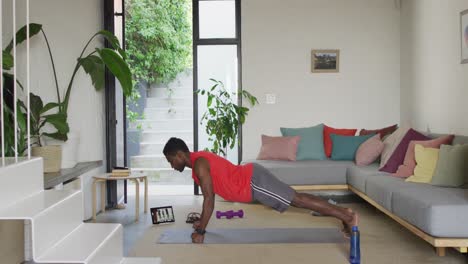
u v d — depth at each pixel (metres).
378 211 5.26
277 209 4.05
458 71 4.91
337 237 4.09
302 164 5.73
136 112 8.96
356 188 5.22
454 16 4.99
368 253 3.64
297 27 6.61
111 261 2.61
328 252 3.65
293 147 6.13
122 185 6.16
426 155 4.33
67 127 4.48
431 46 5.56
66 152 4.73
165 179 8.08
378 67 6.63
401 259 3.49
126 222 4.94
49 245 2.30
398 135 5.38
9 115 4.14
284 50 6.61
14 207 2.29
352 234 3.39
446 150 4.04
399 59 6.62
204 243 3.96
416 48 6.01
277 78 6.62
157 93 9.77
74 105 5.37
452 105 5.06
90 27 5.49
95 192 5.03
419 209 3.34
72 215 2.67
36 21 5.06
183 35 10.06
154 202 6.11
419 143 4.59
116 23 6.04
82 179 5.07
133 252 3.71
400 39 6.58
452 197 3.41
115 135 5.89
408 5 6.25
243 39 6.59
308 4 6.60
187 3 10.09
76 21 5.36
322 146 6.25
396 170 4.83
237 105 6.66
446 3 5.17
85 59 4.98
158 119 9.04
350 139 6.09
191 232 4.36
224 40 6.62
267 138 6.34
